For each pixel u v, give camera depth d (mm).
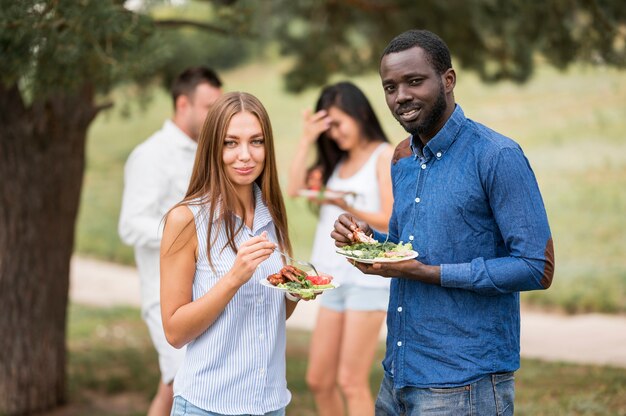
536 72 7164
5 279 5422
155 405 4141
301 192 4176
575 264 10602
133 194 4086
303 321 9125
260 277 2607
